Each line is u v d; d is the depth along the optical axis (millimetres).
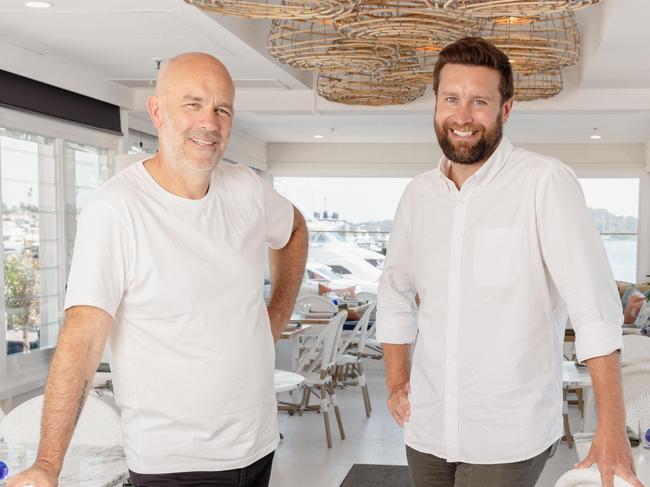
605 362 2047
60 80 6289
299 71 7215
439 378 2311
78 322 2010
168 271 2129
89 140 7051
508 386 2219
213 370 2164
